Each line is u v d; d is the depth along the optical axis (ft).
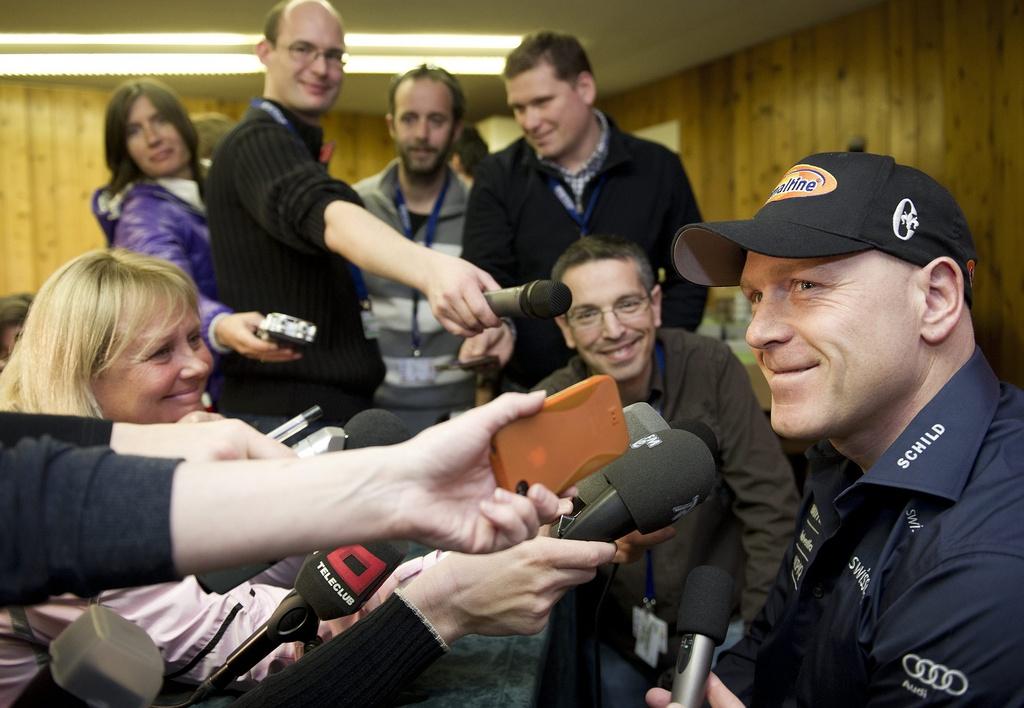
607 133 7.73
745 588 5.42
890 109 14.23
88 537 1.69
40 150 18.53
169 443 2.45
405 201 9.07
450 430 1.94
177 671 3.18
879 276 2.75
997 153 12.34
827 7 14.61
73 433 2.45
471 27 14.89
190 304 3.91
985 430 2.76
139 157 7.38
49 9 13.16
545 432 2.10
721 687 3.07
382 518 1.86
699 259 3.36
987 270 12.69
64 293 3.61
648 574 5.38
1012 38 11.99
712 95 17.98
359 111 21.86
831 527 3.34
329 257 5.82
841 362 2.79
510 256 7.80
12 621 2.89
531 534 2.02
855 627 2.72
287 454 2.57
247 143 5.52
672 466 2.95
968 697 2.34
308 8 6.05
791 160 16.19
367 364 6.14
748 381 5.80
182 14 13.51
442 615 2.79
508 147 8.10
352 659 2.68
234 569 2.99
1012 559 2.38
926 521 2.69
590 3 14.05
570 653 4.41
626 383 5.65
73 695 1.92
